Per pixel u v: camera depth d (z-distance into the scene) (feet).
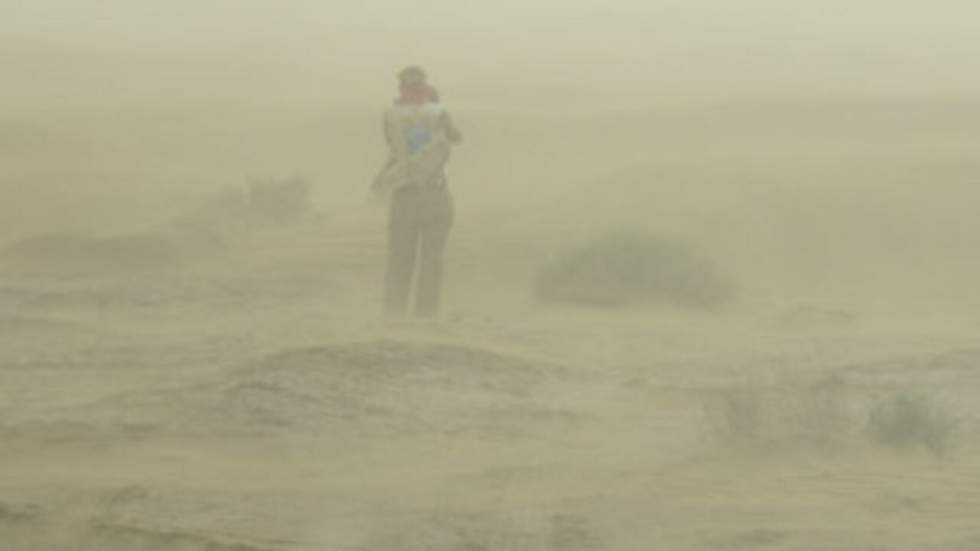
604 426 41.39
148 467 35.88
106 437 38.73
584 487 33.99
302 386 42.98
